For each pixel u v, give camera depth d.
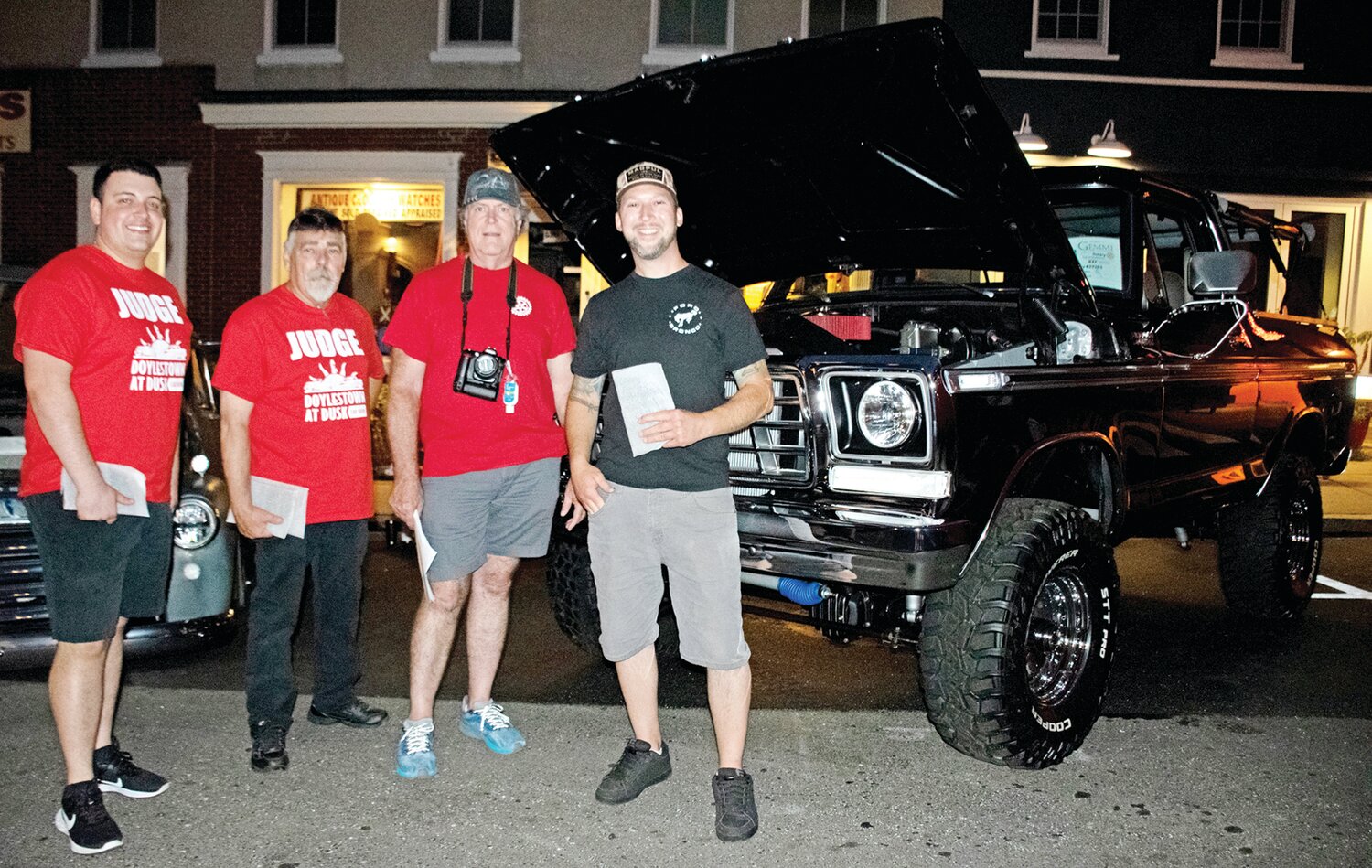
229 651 4.84
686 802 3.39
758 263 5.07
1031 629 3.68
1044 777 3.64
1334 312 13.02
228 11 12.73
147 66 12.88
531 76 12.30
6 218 13.27
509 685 4.50
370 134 12.47
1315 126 12.73
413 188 12.64
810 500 3.49
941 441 3.31
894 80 3.31
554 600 4.62
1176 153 12.59
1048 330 3.93
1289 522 5.52
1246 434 5.11
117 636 3.33
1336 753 3.90
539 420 3.61
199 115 12.81
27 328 2.87
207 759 3.62
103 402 3.01
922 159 3.70
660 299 3.16
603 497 3.25
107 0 13.08
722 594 3.18
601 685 4.52
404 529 6.74
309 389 3.51
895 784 3.56
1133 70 12.41
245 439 3.44
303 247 3.49
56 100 13.08
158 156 12.93
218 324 12.91
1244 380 5.01
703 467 3.17
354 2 12.50
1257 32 12.69
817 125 3.73
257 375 3.43
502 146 4.27
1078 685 3.75
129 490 3.04
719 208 4.56
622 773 3.39
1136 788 3.56
